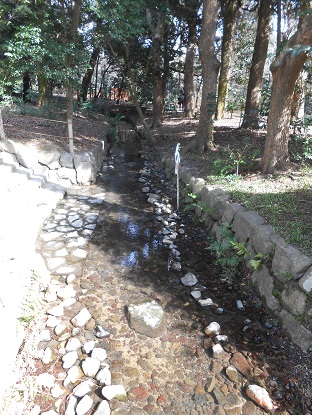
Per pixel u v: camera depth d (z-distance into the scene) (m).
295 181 4.41
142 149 10.04
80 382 2.14
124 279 3.32
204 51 6.23
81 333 2.56
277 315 2.69
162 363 2.33
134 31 6.70
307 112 6.90
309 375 2.18
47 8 5.71
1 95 5.76
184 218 4.97
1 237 3.31
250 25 13.33
